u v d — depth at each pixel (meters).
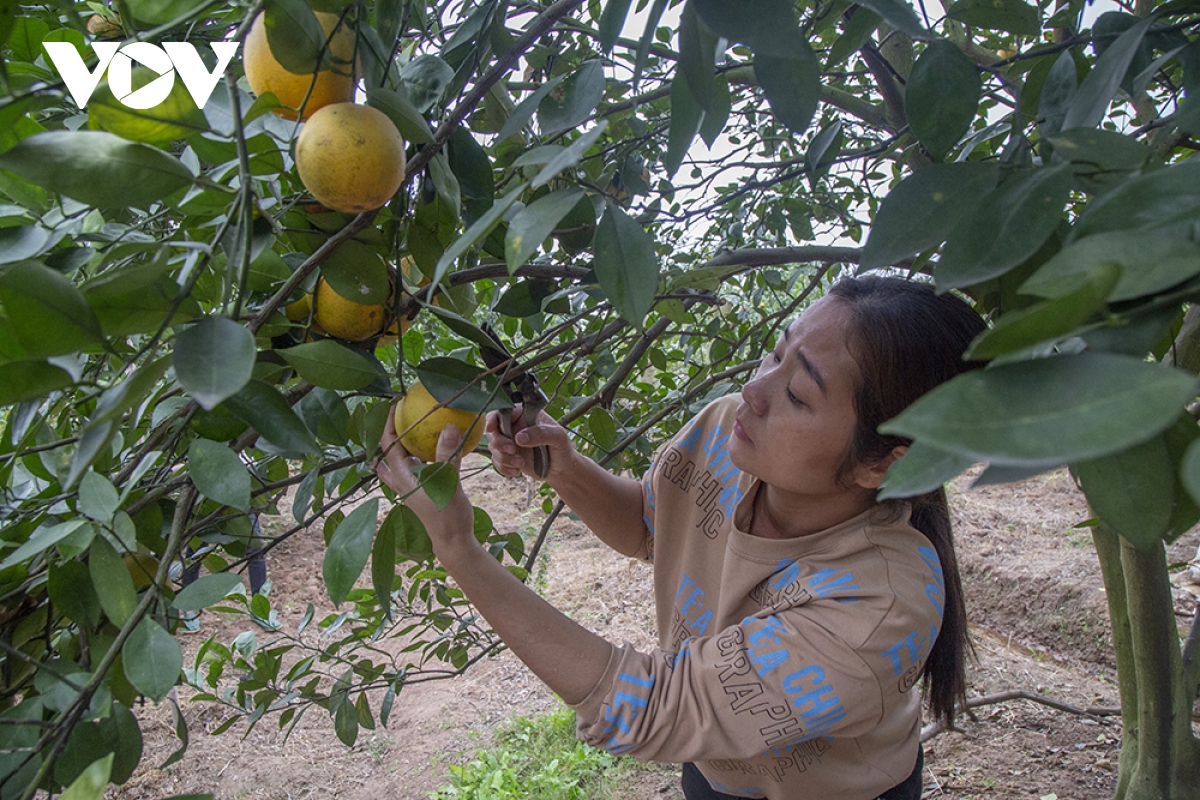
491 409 0.91
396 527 0.89
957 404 0.32
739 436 1.19
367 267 0.82
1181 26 0.73
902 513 1.24
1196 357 1.24
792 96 0.58
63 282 0.52
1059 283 0.37
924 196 0.54
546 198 0.57
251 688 1.87
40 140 0.56
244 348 0.52
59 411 1.05
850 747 1.31
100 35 0.87
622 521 1.65
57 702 0.72
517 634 1.09
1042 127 0.70
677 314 1.37
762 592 1.25
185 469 0.91
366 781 3.63
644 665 1.10
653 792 3.33
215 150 0.68
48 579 0.78
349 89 0.73
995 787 3.04
